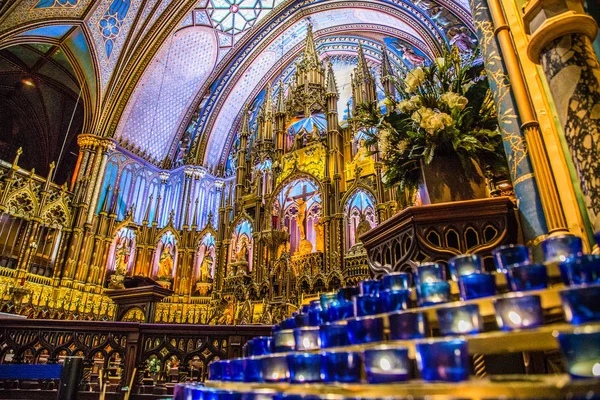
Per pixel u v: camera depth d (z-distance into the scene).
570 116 2.70
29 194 12.41
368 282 2.19
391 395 1.08
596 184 2.48
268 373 1.57
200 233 15.42
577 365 0.96
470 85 4.23
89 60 15.65
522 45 3.77
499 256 1.87
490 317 1.62
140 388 4.23
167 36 17.23
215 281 13.60
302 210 13.12
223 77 19.78
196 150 18.47
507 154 3.59
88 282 13.40
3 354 4.48
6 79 18.12
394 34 16.97
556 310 1.53
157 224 15.62
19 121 19.58
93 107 15.94
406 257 3.22
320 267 11.48
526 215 3.24
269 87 17.17
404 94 4.49
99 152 15.28
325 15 18.80
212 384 1.95
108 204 15.20
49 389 4.35
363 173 12.37
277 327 2.65
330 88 15.09
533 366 2.73
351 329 1.56
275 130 15.41
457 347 1.10
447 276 2.98
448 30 13.36
